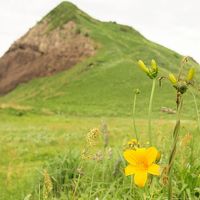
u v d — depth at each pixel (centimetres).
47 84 12556
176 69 11294
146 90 9438
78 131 3114
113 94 9812
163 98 8544
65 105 9488
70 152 764
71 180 691
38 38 14600
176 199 475
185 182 498
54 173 724
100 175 656
